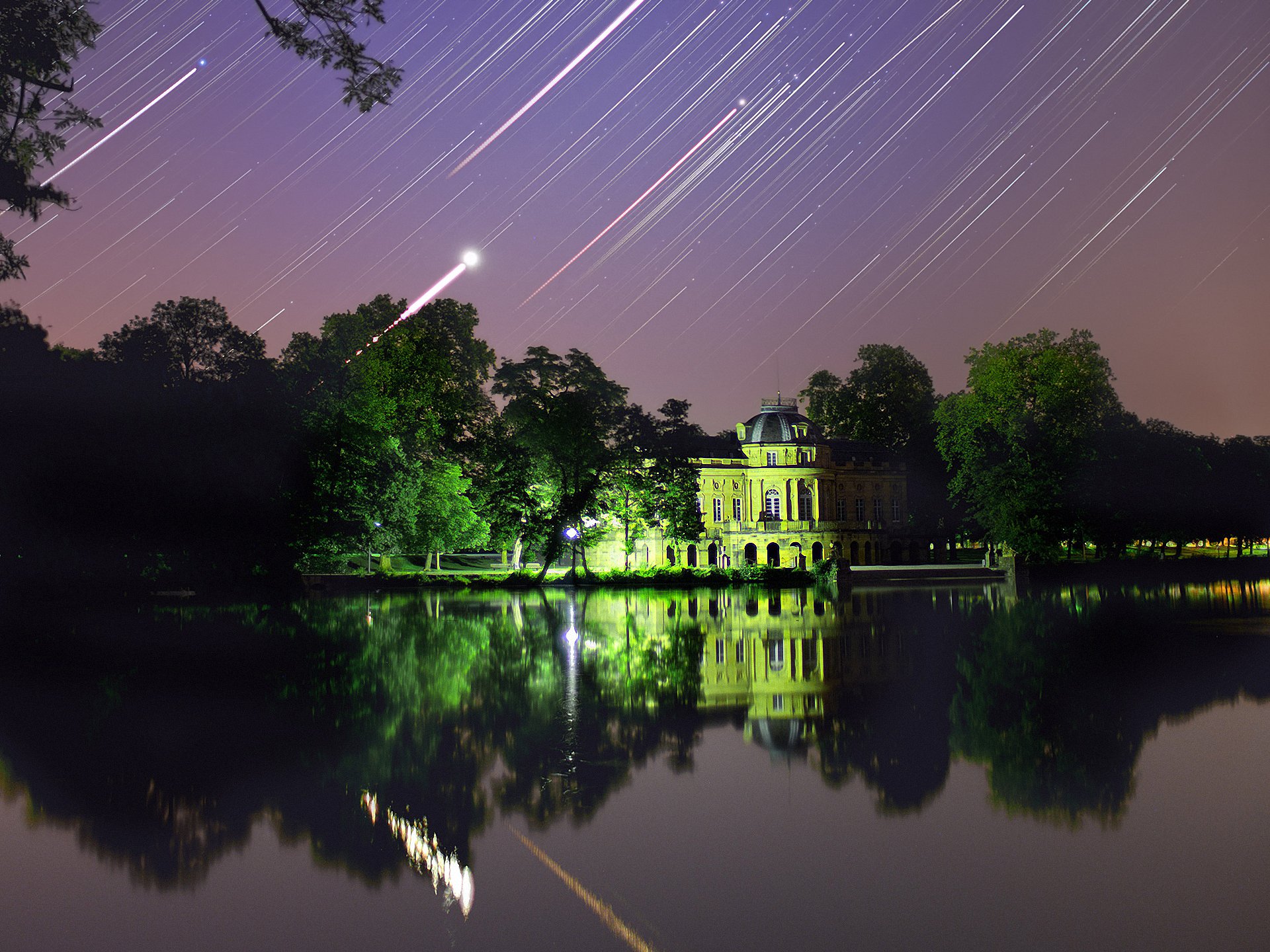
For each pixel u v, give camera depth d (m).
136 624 41.78
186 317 64.00
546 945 9.27
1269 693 21.83
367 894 10.55
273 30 23.73
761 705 21.27
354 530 76.62
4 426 40.66
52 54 29.95
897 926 9.55
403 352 94.44
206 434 47.88
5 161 30.33
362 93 24.20
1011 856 11.45
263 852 11.96
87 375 46.12
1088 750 16.53
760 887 10.62
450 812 13.48
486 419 104.12
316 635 37.22
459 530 93.06
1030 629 37.53
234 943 9.41
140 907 10.28
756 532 127.88
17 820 13.22
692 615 47.25
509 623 42.91
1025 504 84.94
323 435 62.84
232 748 17.31
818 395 149.00
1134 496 99.12
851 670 26.52
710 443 131.00
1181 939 9.13
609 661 28.97
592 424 83.25
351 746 17.42
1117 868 11.00
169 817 13.31
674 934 9.44
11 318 43.19
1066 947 9.02
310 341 96.25
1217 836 11.98
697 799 14.02
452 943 9.33
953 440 92.00
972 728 18.50
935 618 44.34
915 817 13.02
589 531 87.25
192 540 47.53
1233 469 111.81
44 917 10.03
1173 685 23.16
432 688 23.89
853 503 133.75
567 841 12.22
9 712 20.73
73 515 42.69
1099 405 93.69
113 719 20.00
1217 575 86.75
